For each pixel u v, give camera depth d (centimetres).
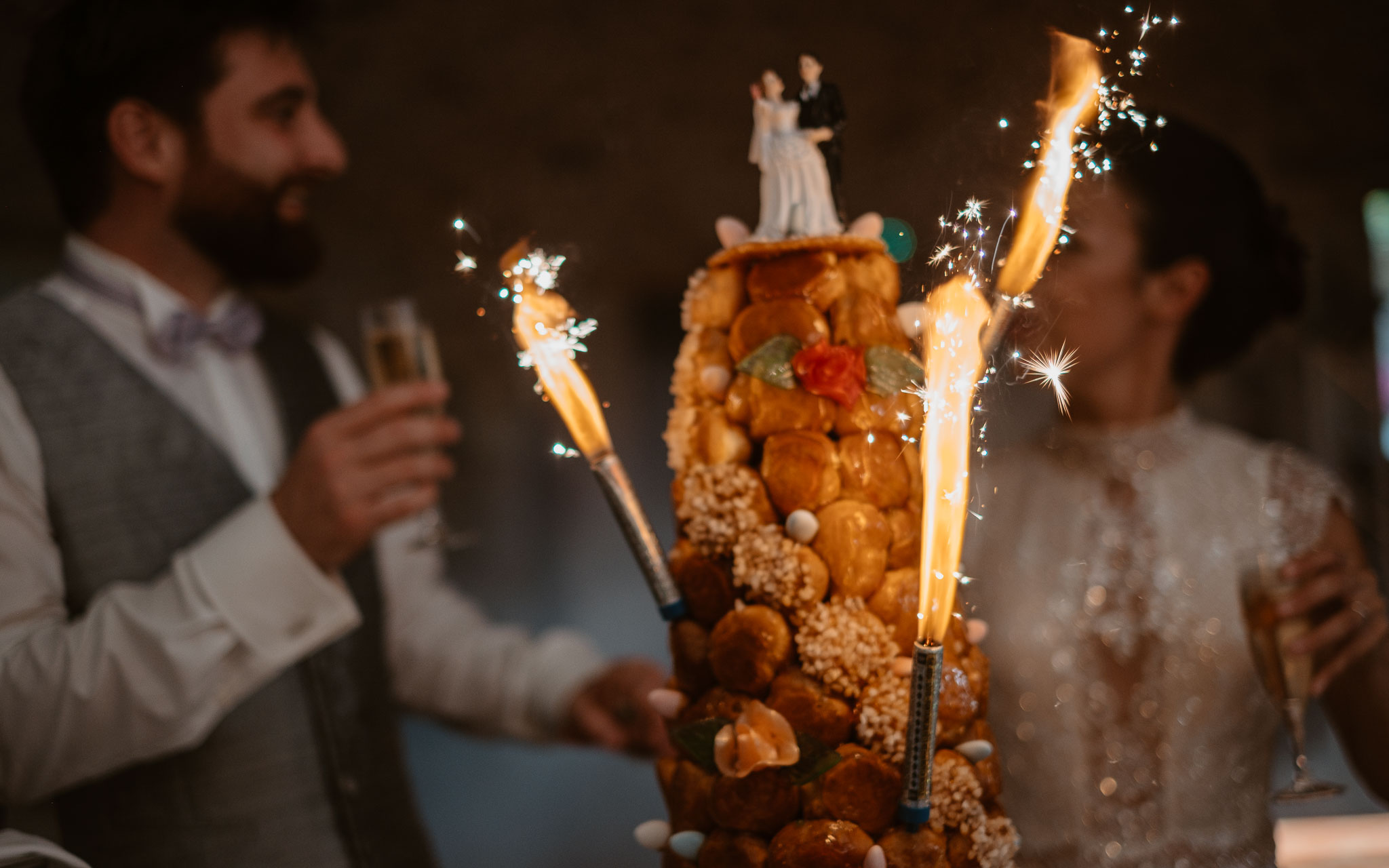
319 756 156
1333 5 543
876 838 95
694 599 100
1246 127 555
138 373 154
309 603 137
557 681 184
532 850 449
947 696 97
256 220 157
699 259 611
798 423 98
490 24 563
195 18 147
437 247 570
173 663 132
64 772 134
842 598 97
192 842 146
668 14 573
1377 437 539
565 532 607
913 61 540
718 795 97
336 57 550
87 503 146
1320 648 136
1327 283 552
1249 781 144
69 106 148
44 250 457
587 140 586
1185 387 173
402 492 145
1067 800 144
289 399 179
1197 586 147
